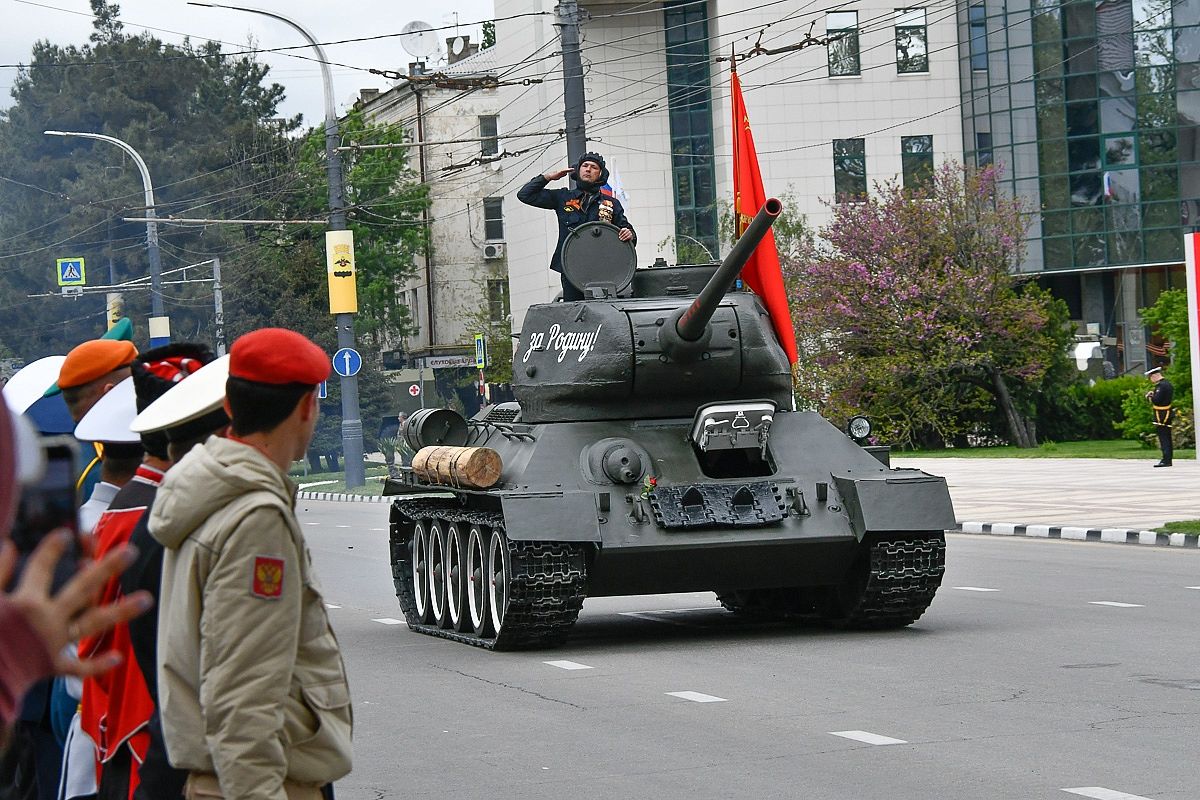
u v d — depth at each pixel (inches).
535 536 576.4
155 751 203.5
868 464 629.6
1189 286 1456.7
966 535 1087.0
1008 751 387.9
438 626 696.4
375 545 1192.2
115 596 219.5
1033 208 2358.5
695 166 2532.0
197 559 189.8
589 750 413.7
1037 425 2159.2
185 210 2755.9
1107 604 681.0
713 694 491.5
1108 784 348.2
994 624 629.6
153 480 229.6
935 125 2504.9
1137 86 2292.1
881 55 2491.4
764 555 597.6
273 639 186.4
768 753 398.0
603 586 608.4
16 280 2869.1
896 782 359.3
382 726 463.5
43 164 2901.1
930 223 2070.6
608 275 695.1
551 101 2519.7
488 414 748.0
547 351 675.4
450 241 3216.0
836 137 2495.1
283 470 201.5
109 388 299.7
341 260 1752.0
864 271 2055.9
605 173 740.7
